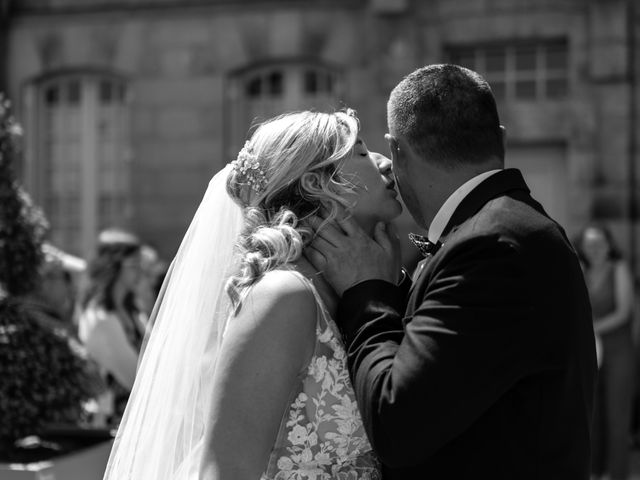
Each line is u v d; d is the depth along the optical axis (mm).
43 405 3812
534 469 1930
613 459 6375
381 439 1922
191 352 2375
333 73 9758
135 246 4980
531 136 9391
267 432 2012
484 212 2004
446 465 1978
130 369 4656
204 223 2416
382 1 9328
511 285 1898
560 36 9188
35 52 10148
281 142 2223
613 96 9094
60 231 10414
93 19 10008
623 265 6520
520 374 1898
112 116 10297
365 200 2240
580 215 9156
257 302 2055
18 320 3875
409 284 2398
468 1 9297
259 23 9672
